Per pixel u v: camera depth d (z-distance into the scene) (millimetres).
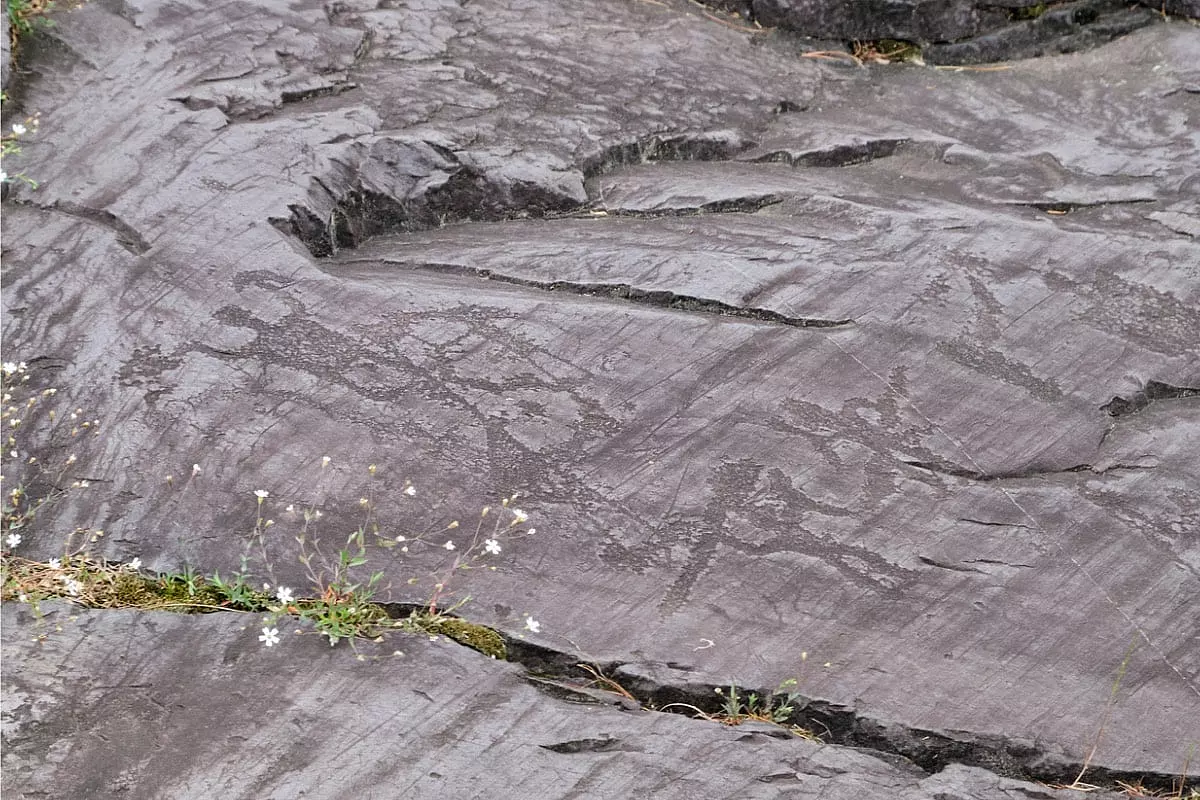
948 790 2670
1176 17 5406
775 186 4445
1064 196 4414
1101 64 5270
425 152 4340
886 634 2980
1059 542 3203
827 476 3334
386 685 2738
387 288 3789
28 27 4703
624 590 3039
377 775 2553
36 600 2867
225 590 2934
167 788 2490
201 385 3445
